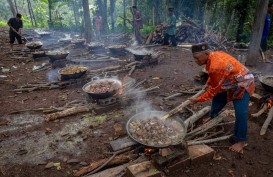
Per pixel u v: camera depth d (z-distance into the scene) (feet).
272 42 39.52
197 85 22.21
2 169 12.00
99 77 24.18
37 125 16.06
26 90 21.93
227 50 35.81
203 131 13.73
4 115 17.49
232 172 11.36
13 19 43.42
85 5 43.55
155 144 11.10
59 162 12.42
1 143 14.17
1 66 30.53
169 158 11.02
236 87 11.33
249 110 16.93
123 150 12.71
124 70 26.58
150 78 24.54
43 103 19.38
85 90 17.54
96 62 30.68
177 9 55.57
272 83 18.04
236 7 40.83
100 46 35.63
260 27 25.50
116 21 83.92
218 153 12.59
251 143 13.44
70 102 18.93
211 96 11.46
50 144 13.93
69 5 76.54
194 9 53.42
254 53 26.68
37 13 98.84
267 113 16.31
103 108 17.25
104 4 61.82
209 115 15.30
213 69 11.07
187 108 16.75
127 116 16.75
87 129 15.34
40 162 12.45
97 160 12.45
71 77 22.24
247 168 11.63
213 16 49.55
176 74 25.68
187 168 11.55
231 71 11.03
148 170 10.77
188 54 34.83
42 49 38.11
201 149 12.18
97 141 14.05
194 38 42.01
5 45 44.09
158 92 20.79
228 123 14.99
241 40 41.73
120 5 88.33
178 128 12.41
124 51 34.71
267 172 11.40
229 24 42.04
